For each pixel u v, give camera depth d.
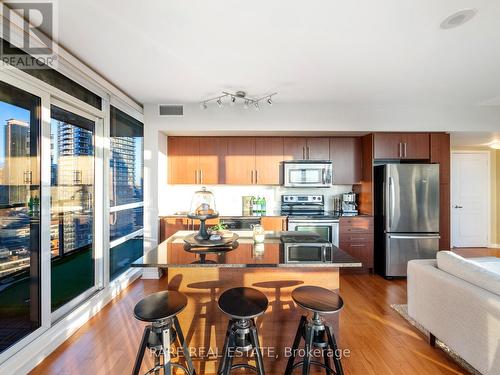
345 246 3.66
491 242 4.97
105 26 1.77
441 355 1.89
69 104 2.25
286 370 1.58
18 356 1.66
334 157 3.96
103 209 2.73
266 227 3.77
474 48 2.05
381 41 1.95
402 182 3.43
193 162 3.96
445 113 3.52
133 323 2.30
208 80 2.71
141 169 3.53
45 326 1.89
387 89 2.94
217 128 3.52
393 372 1.73
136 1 1.53
